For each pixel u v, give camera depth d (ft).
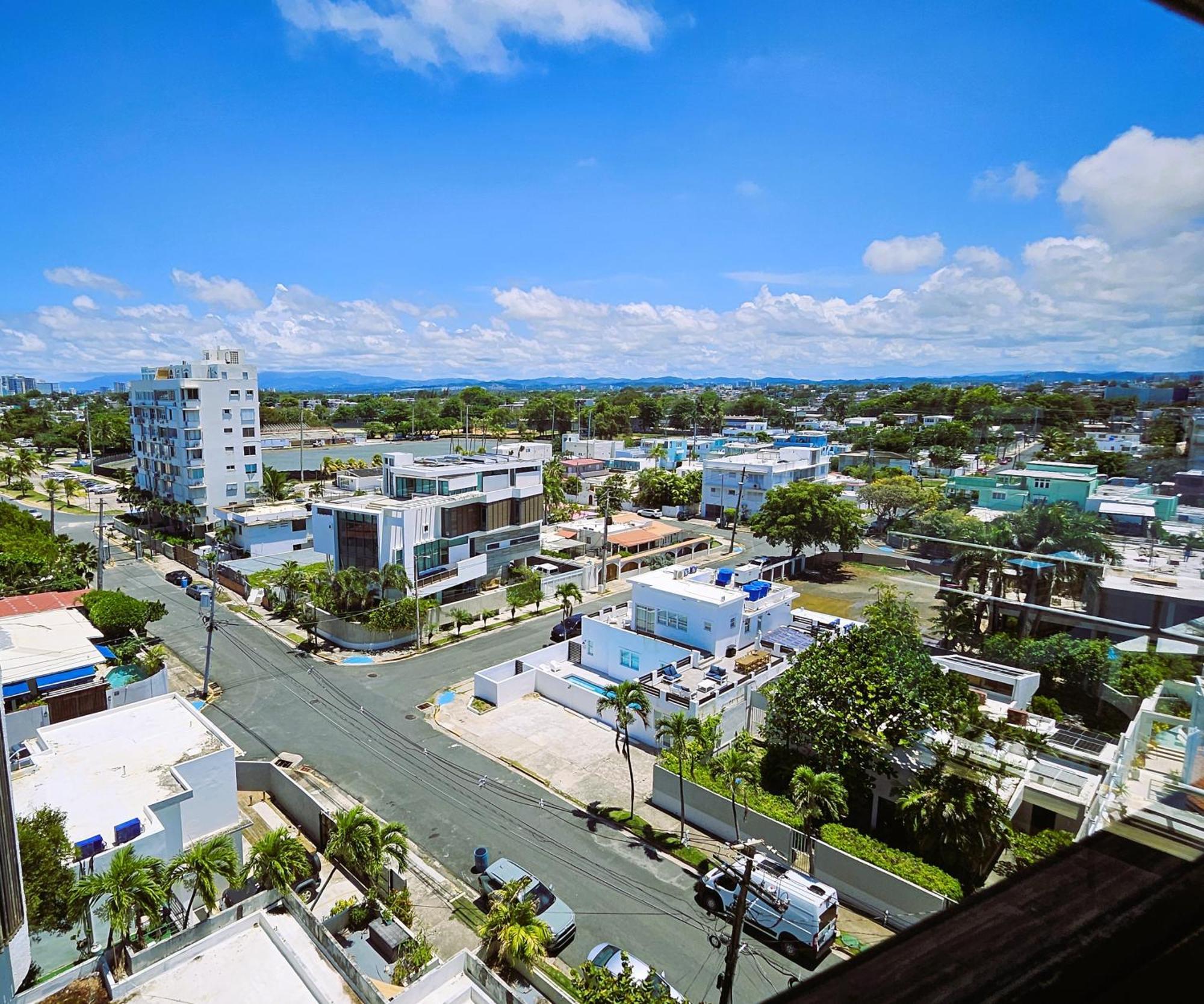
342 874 59.00
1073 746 45.65
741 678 82.48
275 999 35.99
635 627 96.22
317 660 104.99
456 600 126.93
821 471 212.02
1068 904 7.50
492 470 136.98
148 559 159.74
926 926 7.61
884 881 52.08
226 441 179.42
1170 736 21.13
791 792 59.93
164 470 185.78
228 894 53.57
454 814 67.46
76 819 52.65
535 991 46.55
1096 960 6.63
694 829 65.31
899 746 57.72
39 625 93.40
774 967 49.19
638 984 42.78
